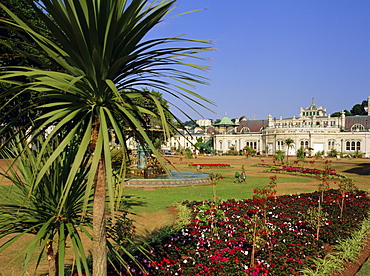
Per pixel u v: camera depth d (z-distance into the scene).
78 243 3.21
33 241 2.98
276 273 5.70
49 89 2.88
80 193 3.75
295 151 77.44
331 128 78.38
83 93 2.99
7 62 11.55
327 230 8.57
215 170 34.88
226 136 94.88
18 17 2.82
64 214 3.62
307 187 19.95
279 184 21.69
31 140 3.09
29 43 3.04
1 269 5.97
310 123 87.62
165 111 3.31
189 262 5.93
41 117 2.67
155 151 2.69
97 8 2.82
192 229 8.27
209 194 15.96
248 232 7.82
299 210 11.44
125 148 3.10
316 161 52.38
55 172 3.62
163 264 5.67
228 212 10.62
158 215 10.90
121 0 3.10
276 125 87.62
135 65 3.26
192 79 3.32
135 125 2.87
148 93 3.08
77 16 2.79
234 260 6.09
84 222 3.67
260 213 10.56
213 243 7.17
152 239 7.46
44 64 3.24
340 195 13.31
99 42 2.89
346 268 6.43
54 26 2.83
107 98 3.18
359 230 8.80
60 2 2.89
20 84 2.89
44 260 6.54
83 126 3.36
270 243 7.15
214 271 5.58
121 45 3.07
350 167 37.47
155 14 2.91
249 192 16.97
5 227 3.46
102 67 2.87
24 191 3.65
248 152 73.62
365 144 75.06
